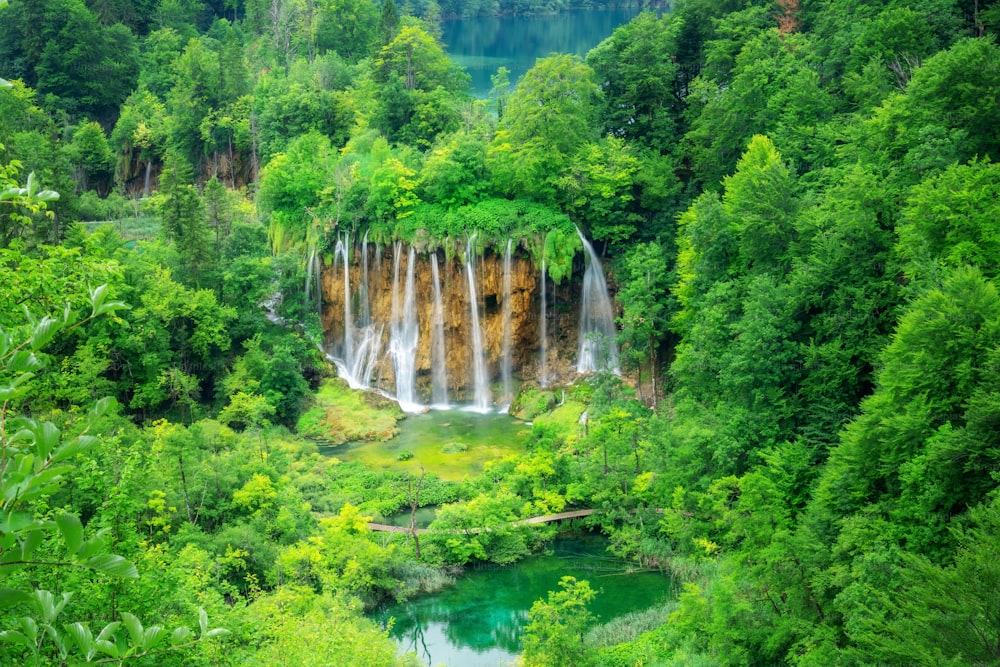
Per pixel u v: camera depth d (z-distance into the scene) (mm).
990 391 33719
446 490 61906
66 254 22812
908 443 35688
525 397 78750
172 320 74438
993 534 27859
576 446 63125
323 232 84438
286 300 83562
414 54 103625
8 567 9773
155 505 44875
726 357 55312
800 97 71938
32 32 129750
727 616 37500
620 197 81500
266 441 65750
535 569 53281
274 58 133750
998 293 37438
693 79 91250
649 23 89125
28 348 11000
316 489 61031
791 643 36062
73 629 10453
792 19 91625
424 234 82000
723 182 75062
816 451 48281
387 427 73750
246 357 75938
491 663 44156
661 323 72625
